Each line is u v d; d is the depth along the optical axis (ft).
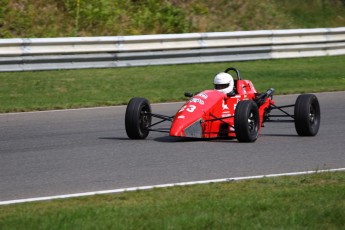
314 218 79.77
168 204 86.33
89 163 118.32
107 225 76.18
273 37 290.15
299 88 230.07
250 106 135.13
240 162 118.11
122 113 183.52
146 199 90.94
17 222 78.07
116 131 155.33
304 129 144.87
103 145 136.36
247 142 137.90
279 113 189.57
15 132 154.30
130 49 257.34
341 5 391.65
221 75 144.15
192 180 104.27
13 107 189.88
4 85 219.41
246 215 80.79
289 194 91.81
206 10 340.59
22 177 107.86
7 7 292.40
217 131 139.85
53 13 300.61
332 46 308.19
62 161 120.47
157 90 221.87
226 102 142.00
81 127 161.17
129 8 320.29
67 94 212.43
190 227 75.72
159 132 154.51
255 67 272.31
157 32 317.42
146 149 130.82
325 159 121.49
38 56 240.12
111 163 117.91
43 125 164.25
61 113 183.62
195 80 240.12
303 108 144.36
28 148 134.41
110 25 307.58
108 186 100.68
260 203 85.97
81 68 248.11
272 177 104.68
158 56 263.08
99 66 251.39
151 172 110.32
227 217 79.92
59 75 237.45
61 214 81.30
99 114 181.88
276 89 227.61
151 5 326.03
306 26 363.76
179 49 272.10
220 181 102.22
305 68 274.36
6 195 95.91
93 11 308.40
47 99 203.82
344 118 173.58
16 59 235.81
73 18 302.66
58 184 102.58
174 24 324.19
